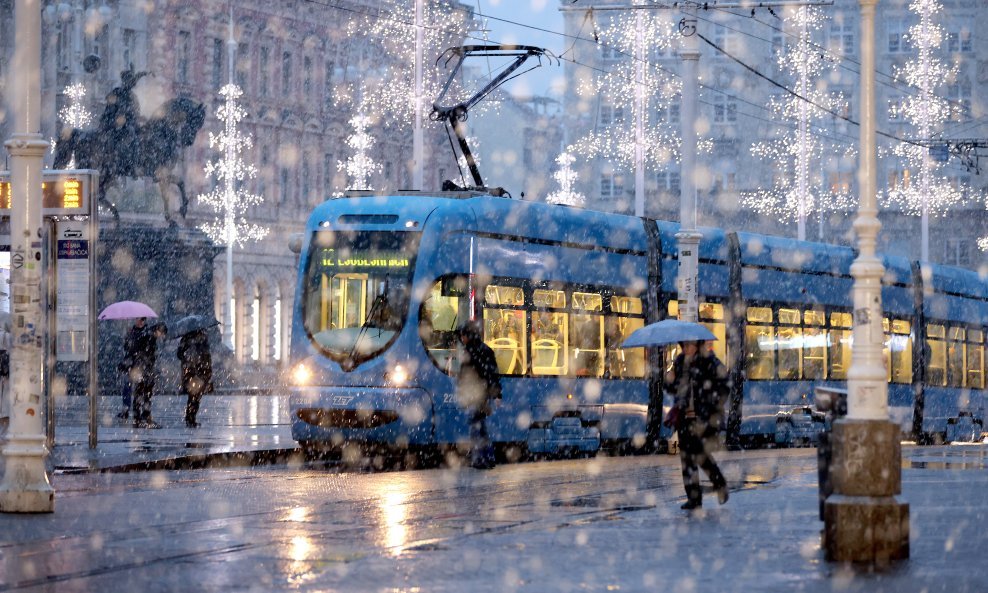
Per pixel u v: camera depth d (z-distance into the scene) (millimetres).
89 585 22766
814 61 197250
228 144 156000
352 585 22688
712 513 34031
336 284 51812
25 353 33625
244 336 168625
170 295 103375
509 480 44094
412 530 30484
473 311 51875
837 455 25562
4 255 53406
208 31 163750
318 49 179250
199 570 24344
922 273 78188
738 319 65125
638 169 128750
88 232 50156
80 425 67688
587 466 50812
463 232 51969
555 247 55781
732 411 64438
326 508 35094
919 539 28375
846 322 72938
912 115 194625
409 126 191500
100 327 101625
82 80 150750
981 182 196500
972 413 83250
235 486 40844
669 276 62156
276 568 24578
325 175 182125
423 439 50500
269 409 87125
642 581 23047
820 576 23422
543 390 54438
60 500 36375
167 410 83375
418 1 109938
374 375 50375
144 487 40438
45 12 148500
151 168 105812
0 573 24047
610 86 194875
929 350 78438
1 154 146375
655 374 60469
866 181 26578
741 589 22109
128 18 154375
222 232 161750
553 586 22547
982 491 40344
